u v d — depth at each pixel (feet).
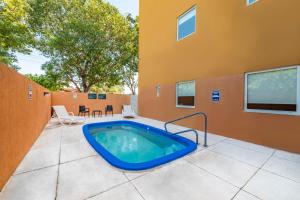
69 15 44.62
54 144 13.64
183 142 15.23
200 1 19.97
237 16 15.92
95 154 11.27
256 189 7.27
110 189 7.06
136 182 7.68
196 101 20.72
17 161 9.09
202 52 19.79
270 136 13.52
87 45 43.16
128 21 53.42
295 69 12.26
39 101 16.93
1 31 29.84
